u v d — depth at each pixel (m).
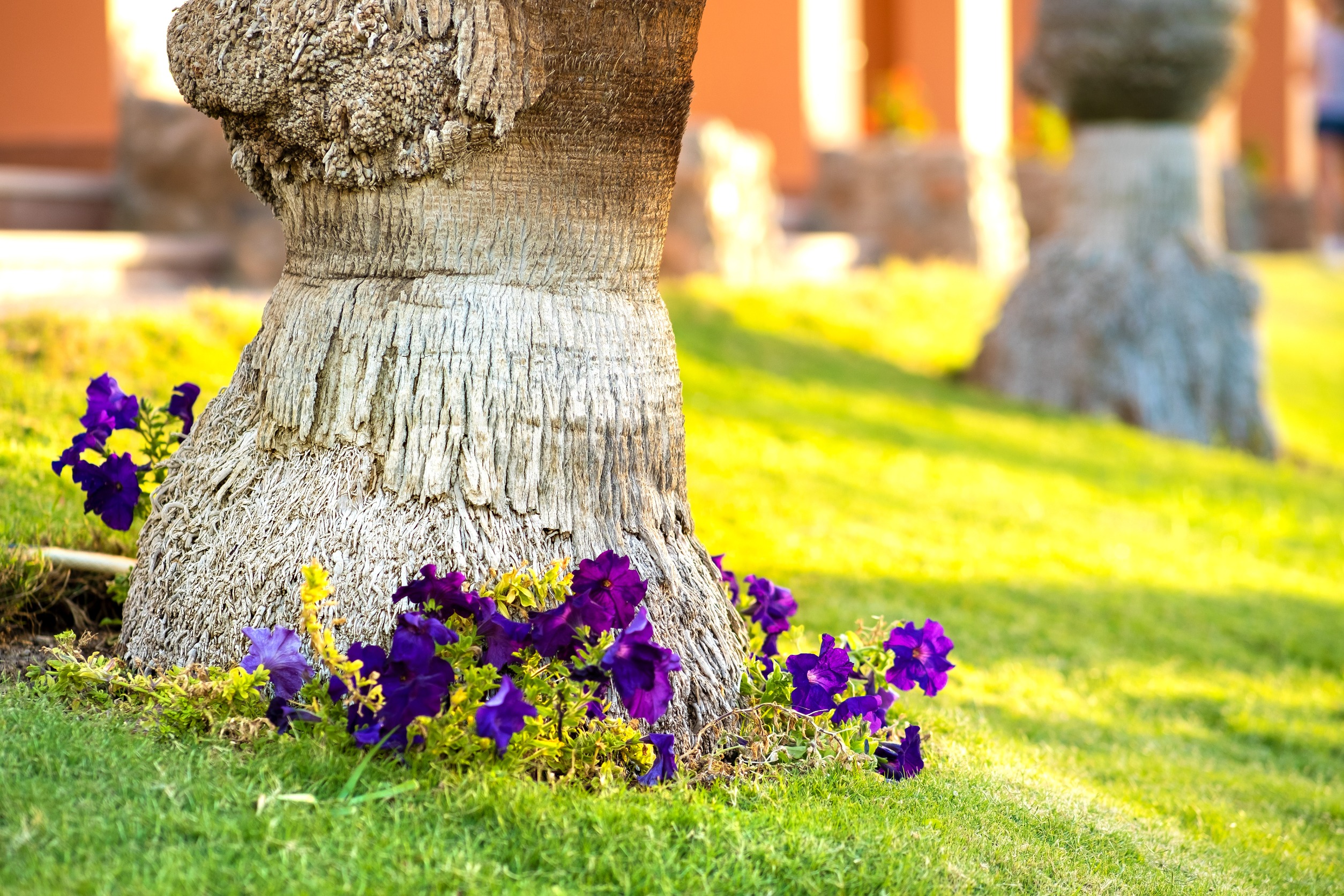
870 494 9.71
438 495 3.92
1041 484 11.12
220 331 8.96
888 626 6.68
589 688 3.67
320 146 3.94
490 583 3.88
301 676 3.71
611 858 3.17
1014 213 21.16
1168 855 4.38
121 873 2.87
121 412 4.74
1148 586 8.86
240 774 3.38
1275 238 33.16
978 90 27.09
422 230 3.96
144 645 4.09
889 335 15.82
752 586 4.99
